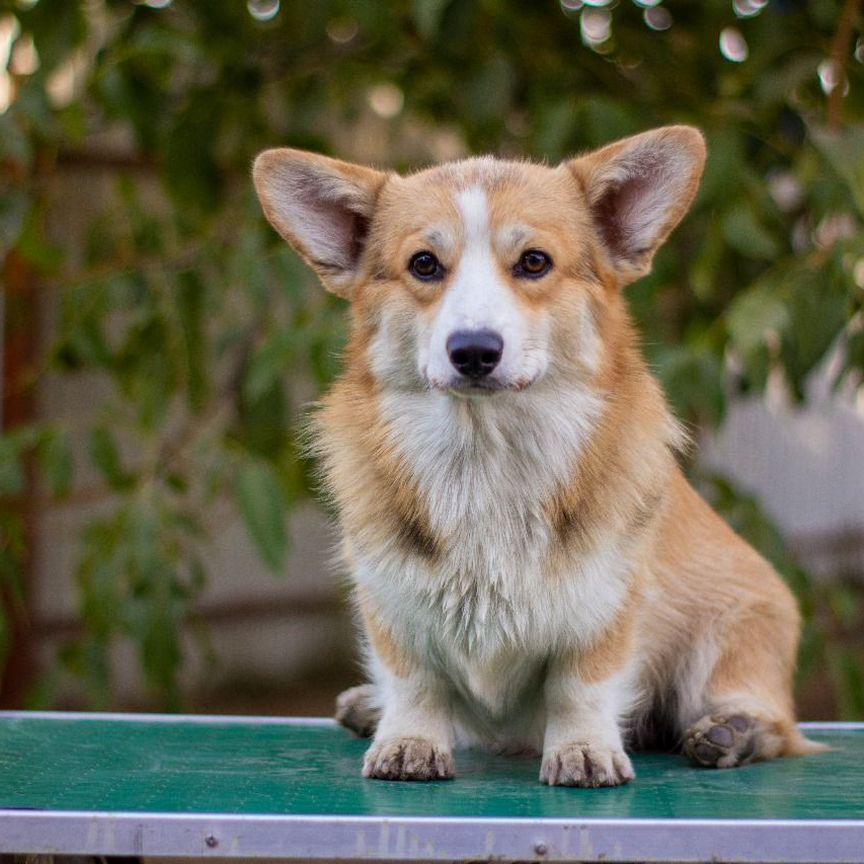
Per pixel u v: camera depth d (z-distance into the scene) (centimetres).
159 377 661
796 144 668
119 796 356
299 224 446
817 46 645
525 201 412
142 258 688
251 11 688
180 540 762
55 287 862
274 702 1046
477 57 686
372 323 425
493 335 379
